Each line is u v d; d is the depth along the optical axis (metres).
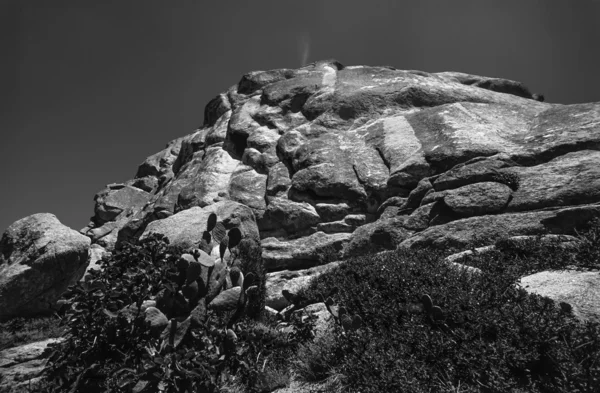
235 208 10.23
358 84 26.38
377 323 6.84
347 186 19.44
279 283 15.73
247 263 9.59
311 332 8.02
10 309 14.74
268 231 20.19
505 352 5.48
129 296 6.41
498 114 21.17
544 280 7.24
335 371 6.38
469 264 9.53
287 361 7.32
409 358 5.85
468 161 16.47
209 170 24.38
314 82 27.44
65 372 5.96
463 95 24.55
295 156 22.27
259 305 9.48
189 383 5.54
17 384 9.89
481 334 5.99
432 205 15.46
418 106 24.05
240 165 24.64
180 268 6.49
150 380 5.41
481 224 13.35
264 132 25.45
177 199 24.77
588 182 13.39
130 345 6.08
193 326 6.23
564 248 8.59
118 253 7.04
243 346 6.85
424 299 6.34
